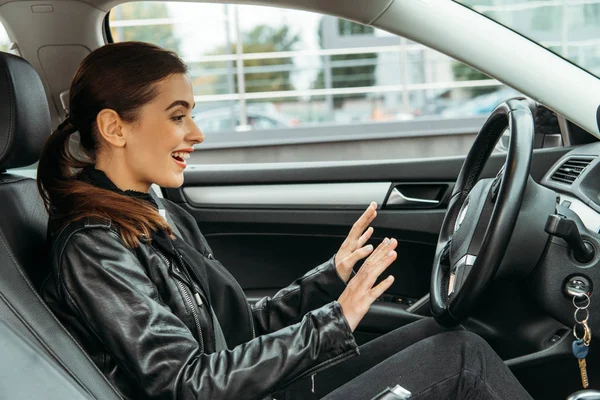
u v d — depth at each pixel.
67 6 1.95
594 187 1.81
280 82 8.02
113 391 1.05
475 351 1.31
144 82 1.16
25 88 1.24
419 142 6.43
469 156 1.67
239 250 2.34
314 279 1.44
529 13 6.88
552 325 1.61
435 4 1.75
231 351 1.09
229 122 7.33
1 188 1.23
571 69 1.74
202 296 1.22
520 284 1.61
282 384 1.10
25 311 0.99
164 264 1.18
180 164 1.23
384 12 1.75
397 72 7.97
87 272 1.08
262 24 7.84
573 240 1.38
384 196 2.28
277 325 1.46
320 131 6.94
